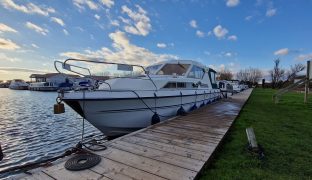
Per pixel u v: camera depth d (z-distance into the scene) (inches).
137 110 212.1
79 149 121.2
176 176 94.3
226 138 174.7
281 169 116.3
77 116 438.6
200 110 313.4
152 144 138.6
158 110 237.9
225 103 432.5
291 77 1943.9
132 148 129.7
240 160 127.3
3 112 497.4
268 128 219.9
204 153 123.5
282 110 372.5
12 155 211.9
